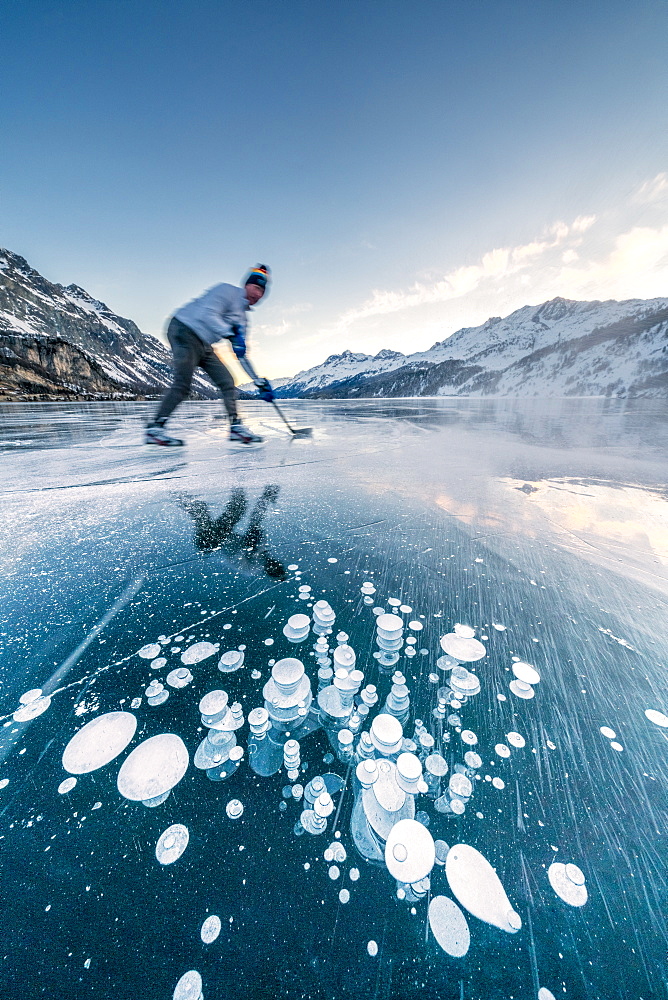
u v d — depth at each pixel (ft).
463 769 2.16
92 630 3.26
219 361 12.24
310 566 4.36
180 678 2.75
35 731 2.35
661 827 1.90
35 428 19.38
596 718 2.47
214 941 1.50
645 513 5.84
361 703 2.59
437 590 3.88
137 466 9.39
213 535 5.17
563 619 3.43
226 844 1.81
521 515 5.81
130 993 1.37
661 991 1.39
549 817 1.94
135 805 1.97
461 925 1.56
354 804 1.99
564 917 1.59
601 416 23.11
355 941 1.51
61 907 1.58
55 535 5.15
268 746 2.29
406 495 6.79
